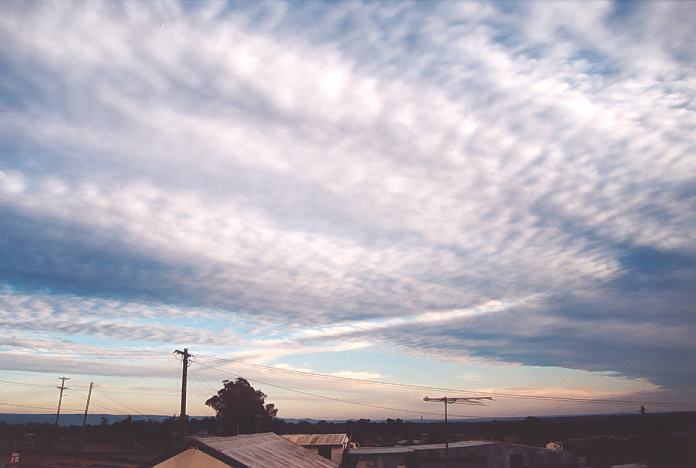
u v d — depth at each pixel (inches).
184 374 1460.4
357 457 2041.1
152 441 3061.0
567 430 3885.3
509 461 1878.7
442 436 3506.4
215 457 787.4
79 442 3011.8
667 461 2202.3
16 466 1888.5
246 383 3105.3
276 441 1237.7
